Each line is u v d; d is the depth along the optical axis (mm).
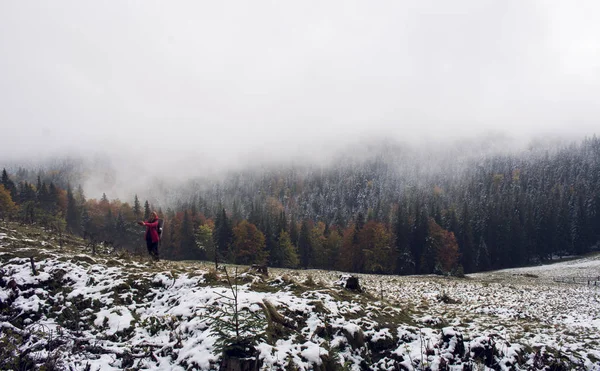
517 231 83375
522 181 147250
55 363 6816
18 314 9461
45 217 39812
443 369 9109
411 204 111438
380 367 9016
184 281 11586
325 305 10875
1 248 13211
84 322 9438
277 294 11203
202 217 91938
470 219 84625
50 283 10938
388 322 10852
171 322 9211
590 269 65188
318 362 8148
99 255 16391
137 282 11555
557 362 10414
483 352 10133
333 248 80625
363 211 153875
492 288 34125
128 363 7711
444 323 11484
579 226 93688
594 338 13227
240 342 6098
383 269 71062
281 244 73312
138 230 80625
